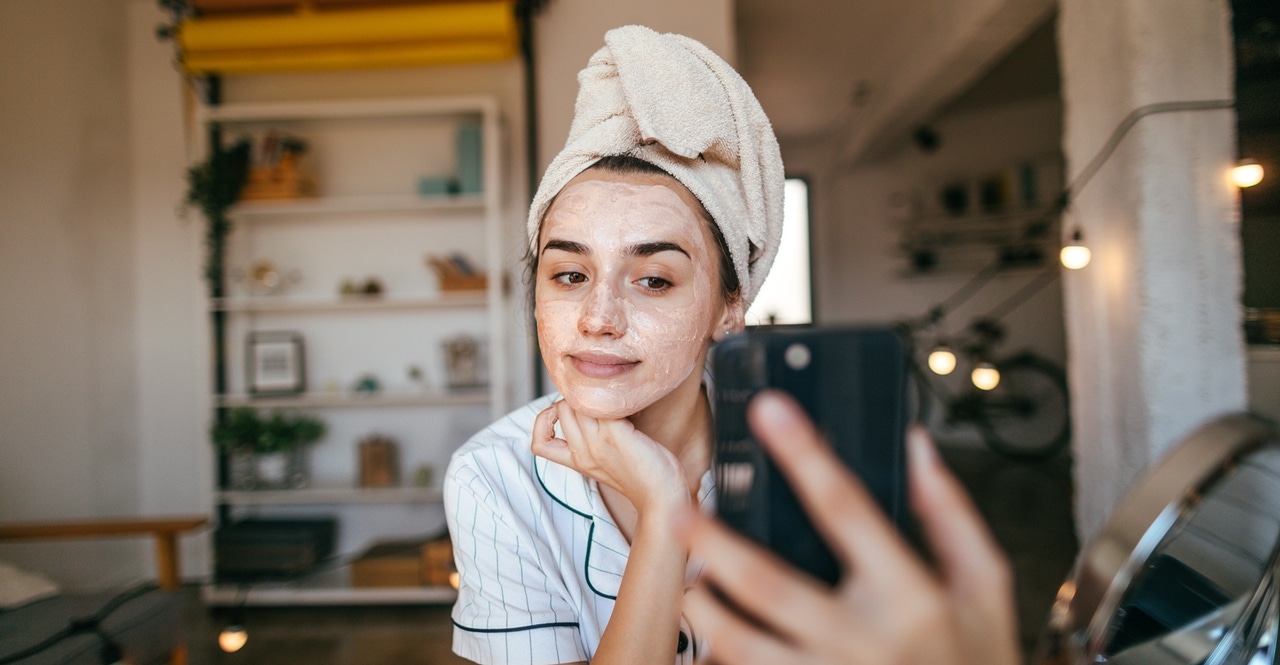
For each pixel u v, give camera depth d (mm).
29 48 2887
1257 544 414
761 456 270
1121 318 2117
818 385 277
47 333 2928
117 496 3254
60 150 3018
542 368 3156
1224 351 1898
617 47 662
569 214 629
